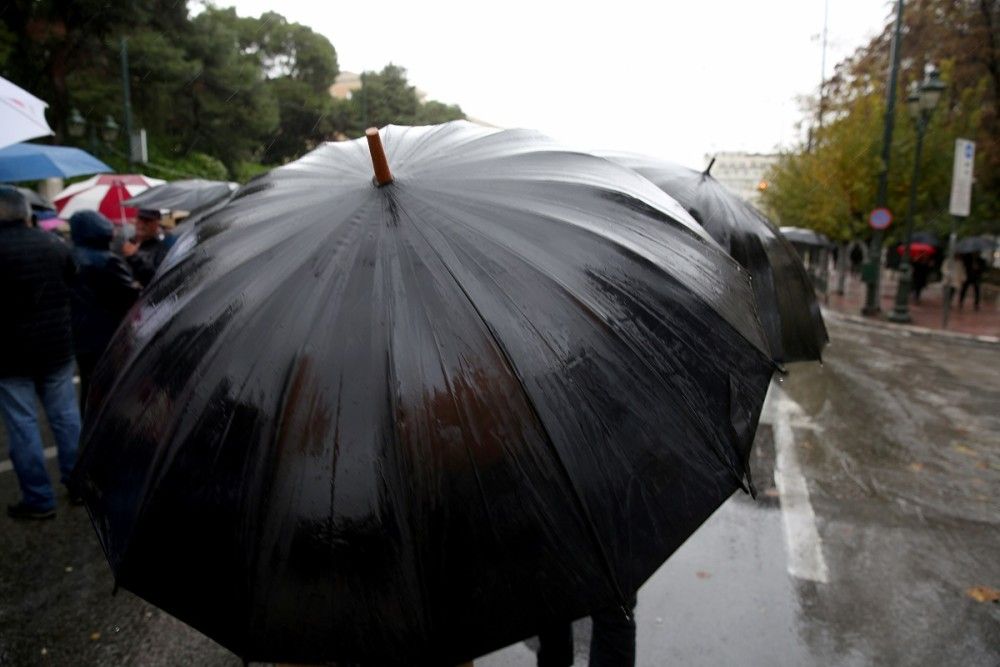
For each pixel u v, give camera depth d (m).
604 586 1.28
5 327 4.04
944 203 19.69
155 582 1.31
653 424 1.39
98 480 1.43
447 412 1.26
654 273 1.55
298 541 1.24
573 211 1.58
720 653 3.19
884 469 5.62
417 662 1.23
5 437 6.01
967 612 3.53
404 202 1.48
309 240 1.45
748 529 4.46
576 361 1.35
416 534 1.23
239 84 27.23
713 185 3.18
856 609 3.55
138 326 1.56
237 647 1.26
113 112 21.75
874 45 25.11
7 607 3.46
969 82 21.55
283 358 1.31
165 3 23.36
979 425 6.98
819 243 20.53
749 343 1.65
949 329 14.75
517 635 1.26
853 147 19.22
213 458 1.29
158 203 7.32
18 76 19.27
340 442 1.25
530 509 1.27
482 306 1.34
